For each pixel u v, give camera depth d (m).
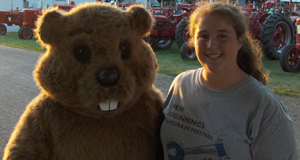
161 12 11.84
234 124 1.32
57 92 1.40
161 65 7.55
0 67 7.69
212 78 1.40
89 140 1.48
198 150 1.42
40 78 1.42
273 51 8.38
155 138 1.67
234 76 1.37
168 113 1.59
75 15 1.43
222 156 1.35
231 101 1.35
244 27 1.34
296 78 6.12
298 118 3.84
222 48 1.28
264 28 8.29
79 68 1.38
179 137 1.50
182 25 8.84
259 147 1.30
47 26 1.38
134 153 1.56
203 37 1.32
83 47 1.38
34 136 1.46
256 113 1.28
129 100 1.43
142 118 1.60
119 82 1.34
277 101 1.30
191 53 8.56
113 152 1.51
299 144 3.17
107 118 1.52
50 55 1.44
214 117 1.38
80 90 1.35
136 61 1.48
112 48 1.39
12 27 23.59
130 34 1.46
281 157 1.27
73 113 1.50
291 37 8.95
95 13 1.43
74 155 1.47
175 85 1.63
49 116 1.48
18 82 6.10
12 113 4.23
